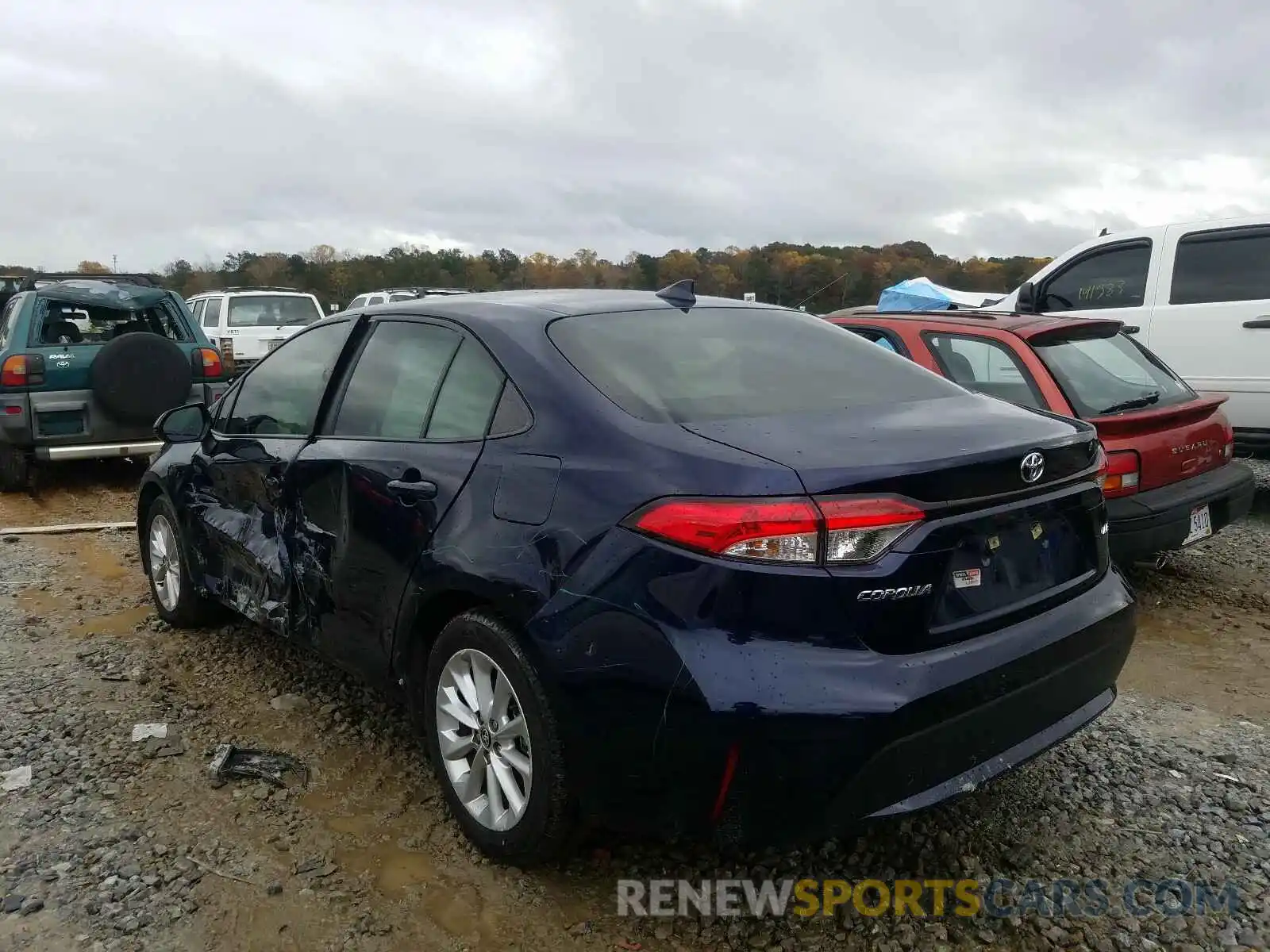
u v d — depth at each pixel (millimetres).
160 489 4840
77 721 3820
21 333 8109
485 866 2914
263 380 4266
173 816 3162
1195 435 4953
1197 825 3104
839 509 2312
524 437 2836
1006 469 2566
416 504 3068
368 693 4121
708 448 2504
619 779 2504
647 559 2426
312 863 2916
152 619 5039
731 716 2295
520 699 2674
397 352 3523
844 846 3021
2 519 7633
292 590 3736
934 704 2373
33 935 2580
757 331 3449
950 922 2682
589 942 2602
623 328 3178
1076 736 3715
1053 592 2795
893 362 3445
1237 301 7090
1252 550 6324
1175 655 4578
